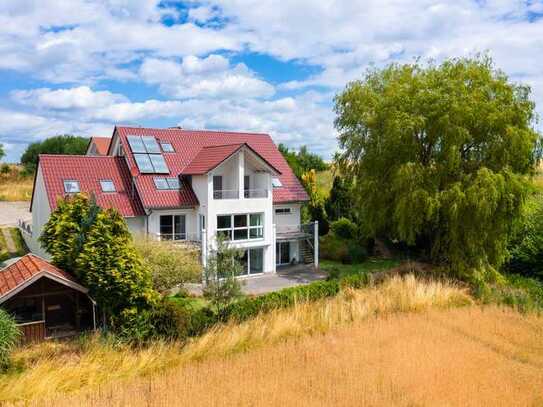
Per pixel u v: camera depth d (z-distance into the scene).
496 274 31.91
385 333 21.48
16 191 62.03
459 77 32.12
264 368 17.19
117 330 19.12
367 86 37.59
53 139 80.94
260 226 34.00
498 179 29.70
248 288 29.91
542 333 22.52
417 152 32.47
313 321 22.75
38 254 33.06
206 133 39.28
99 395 14.79
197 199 32.78
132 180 32.59
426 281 30.98
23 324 18.44
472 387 16.12
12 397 14.38
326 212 45.31
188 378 16.12
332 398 14.94
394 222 33.69
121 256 19.33
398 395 15.38
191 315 20.59
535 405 15.13
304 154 81.06
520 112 31.14
